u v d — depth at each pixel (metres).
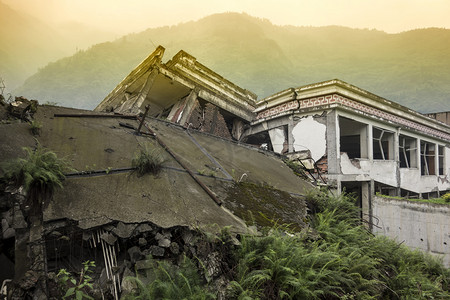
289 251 3.55
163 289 2.54
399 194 15.09
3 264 2.78
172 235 3.40
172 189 4.32
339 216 6.12
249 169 7.30
